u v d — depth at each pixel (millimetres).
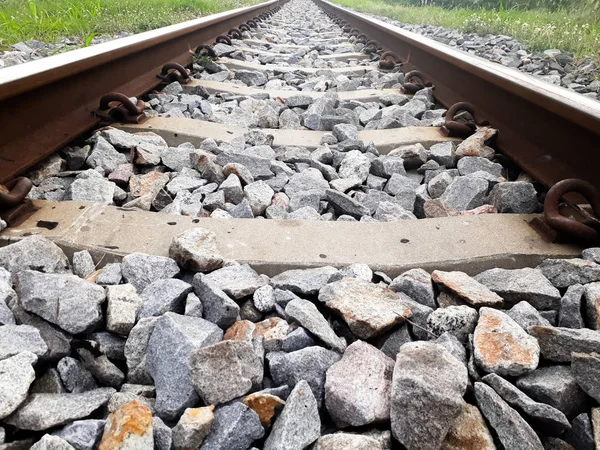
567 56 5320
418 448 1030
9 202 1714
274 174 2475
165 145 2707
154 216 1850
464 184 2227
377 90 4234
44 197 2025
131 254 1539
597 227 1754
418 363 1108
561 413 1063
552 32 6191
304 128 3305
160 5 7676
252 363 1175
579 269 1529
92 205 1870
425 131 3086
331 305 1384
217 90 3977
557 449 1082
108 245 1660
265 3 10812
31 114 2225
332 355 1242
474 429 1066
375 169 2568
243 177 2287
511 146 2621
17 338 1138
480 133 2752
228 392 1094
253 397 1092
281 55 5973
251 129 2955
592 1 7430
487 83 3055
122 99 2832
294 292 1495
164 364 1153
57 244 1648
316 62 5828
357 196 2283
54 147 2273
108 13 6328
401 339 1338
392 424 1057
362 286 1452
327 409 1132
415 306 1418
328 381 1137
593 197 1805
